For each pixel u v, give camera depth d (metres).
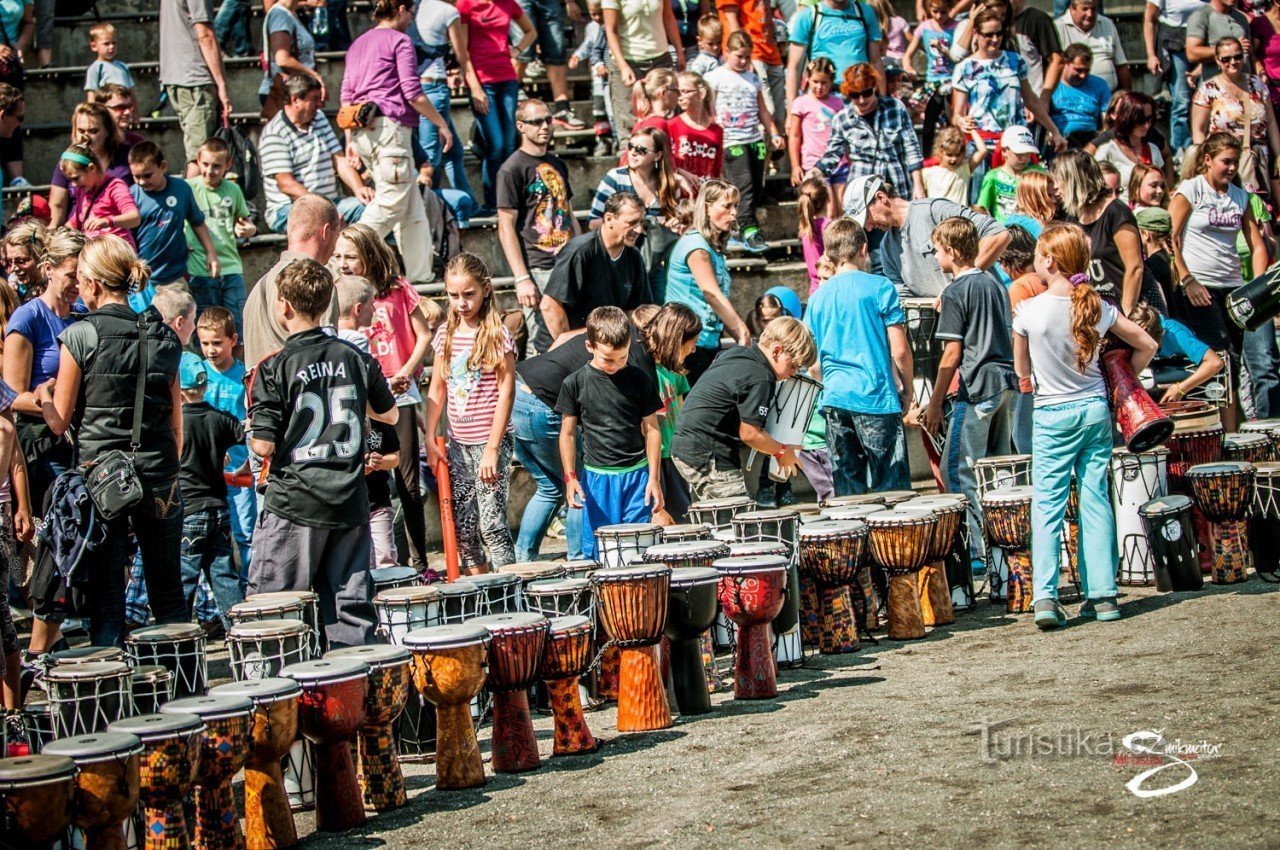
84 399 9.87
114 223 14.21
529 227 15.26
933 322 14.02
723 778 7.91
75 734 7.66
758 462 13.34
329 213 9.99
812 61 17.64
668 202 14.93
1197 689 8.67
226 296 15.73
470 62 17.52
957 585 11.95
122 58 20.72
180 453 10.80
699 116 16.77
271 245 16.30
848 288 12.77
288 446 8.95
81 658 8.01
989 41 17.73
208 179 15.70
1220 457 12.54
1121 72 20.69
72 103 19.33
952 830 6.75
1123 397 10.91
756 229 17.97
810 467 13.51
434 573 11.70
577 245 12.97
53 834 6.55
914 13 23.91
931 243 13.92
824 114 17.67
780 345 11.55
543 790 8.07
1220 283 15.66
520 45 18.50
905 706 9.02
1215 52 19.69
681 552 9.61
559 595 9.42
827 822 7.01
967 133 17.92
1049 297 10.74
